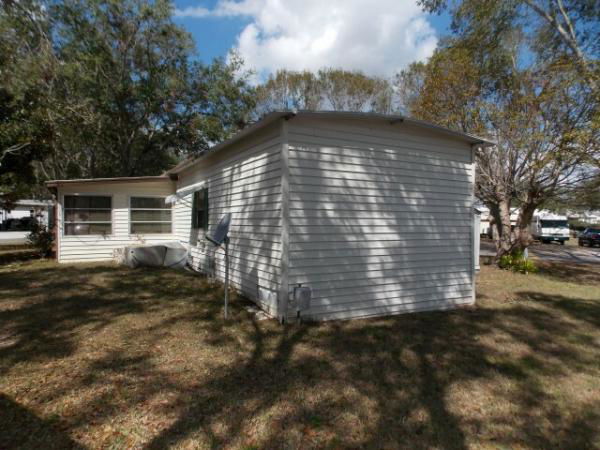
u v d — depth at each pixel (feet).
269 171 17.52
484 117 35.12
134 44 49.85
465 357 13.04
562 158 29.84
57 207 34.86
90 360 11.94
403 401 9.86
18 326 15.29
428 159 19.57
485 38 34.88
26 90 35.35
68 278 26.13
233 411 9.12
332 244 16.99
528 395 10.36
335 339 14.57
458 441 8.18
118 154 55.83
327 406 9.50
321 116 16.33
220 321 16.42
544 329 16.42
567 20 31.04
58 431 8.12
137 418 8.70
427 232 19.65
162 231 38.73
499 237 39.73
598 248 71.00
